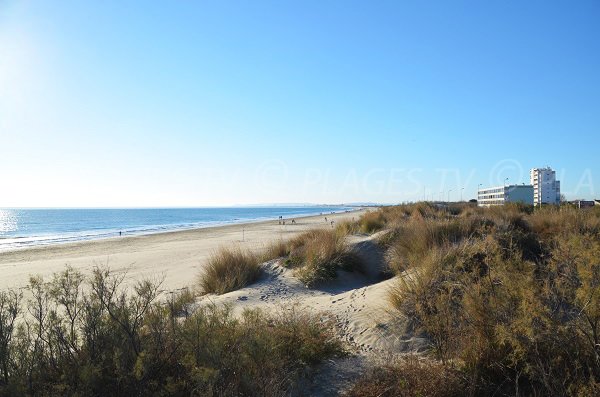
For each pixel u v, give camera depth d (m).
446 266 5.97
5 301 4.16
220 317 4.55
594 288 3.29
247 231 38.22
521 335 3.51
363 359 4.68
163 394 3.38
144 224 69.19
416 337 5.02
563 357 3.42
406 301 5.71
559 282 3.78
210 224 63.78
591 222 9.72
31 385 3.25
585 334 3.29
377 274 10.97
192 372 3.37
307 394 3.98
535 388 3.54
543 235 9.48
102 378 3.35
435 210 22.09
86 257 21.53
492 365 3.76
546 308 3.39
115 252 23.80
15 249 27.62
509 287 3.90
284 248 13.70
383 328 5.41
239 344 4.02
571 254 3.90
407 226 12.83
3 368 3.31
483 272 5.69
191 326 4.03
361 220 20.53
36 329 3.84
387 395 3.79
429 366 3.99
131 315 4.05
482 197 79.88
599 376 3.21
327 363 4.57
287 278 10.70
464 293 4.38
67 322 3.99
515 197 66.06
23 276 15.45
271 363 3.92
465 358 3.90
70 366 3.48
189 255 20.03
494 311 3.91
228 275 10.77
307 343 4.70
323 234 13.00
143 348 3.70
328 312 6.61
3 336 3.49
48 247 28.58
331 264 10.67
